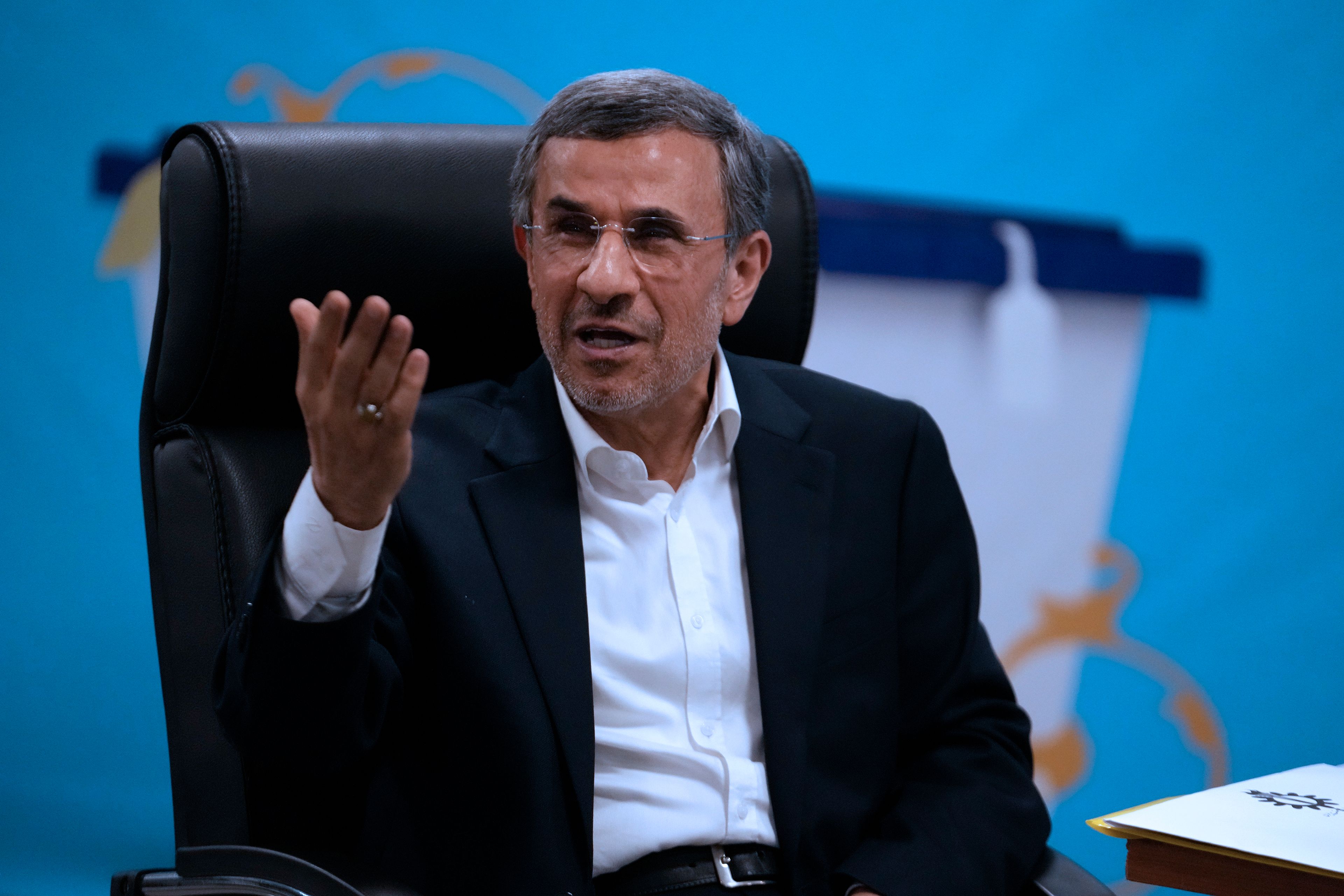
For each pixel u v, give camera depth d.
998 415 8.75
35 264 7.15
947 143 8.55
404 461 3.34
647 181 4.16
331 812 4.15
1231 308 9.07
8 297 7.12
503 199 4.60
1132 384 8.98
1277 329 9.12
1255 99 8.97
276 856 3.61
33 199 7.13
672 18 8.02
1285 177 9.05
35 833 7.28
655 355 4.24
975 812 4.35
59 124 7.14
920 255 8.50
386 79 7.61
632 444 4.64
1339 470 9.21
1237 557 9.15
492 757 4.08
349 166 4.31
